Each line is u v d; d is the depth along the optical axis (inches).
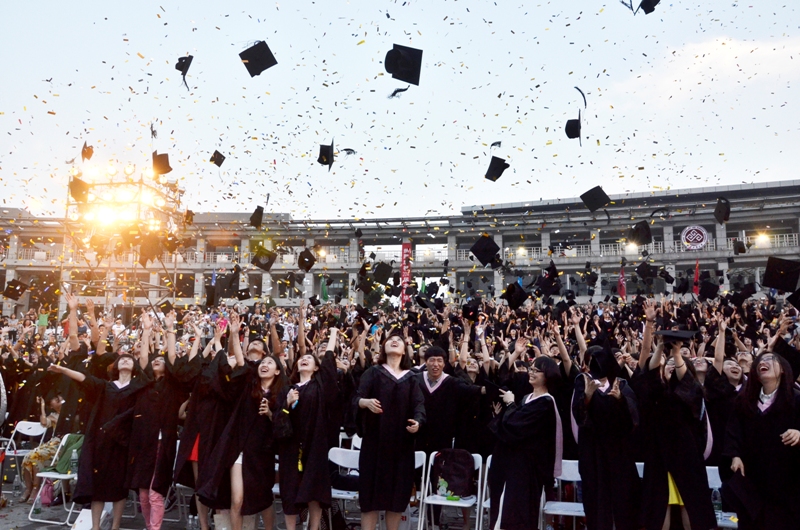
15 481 318.7
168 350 255.6
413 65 299.1
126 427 251.1
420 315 461.1
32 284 643.5
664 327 417.4
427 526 248.1
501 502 213.5
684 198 1413.6
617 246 1507.1
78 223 565.3
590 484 212.2
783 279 299.7
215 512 239.1
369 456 225.6
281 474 226.8
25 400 360.8
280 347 276.7
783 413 192.4
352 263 1566.2
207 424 238.7
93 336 283.4
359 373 313.4
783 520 188.5
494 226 1514.5
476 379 280.4
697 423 213.3
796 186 1354.6
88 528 248.2
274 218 1528.1
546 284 467.5
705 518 200.5
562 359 263.4
